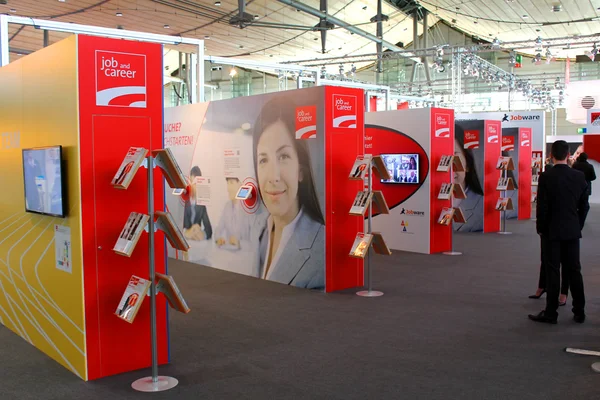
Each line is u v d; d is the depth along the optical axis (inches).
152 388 131.3
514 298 216.4
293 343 164.7
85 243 135.3
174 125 316.5
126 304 130.9
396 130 336.5
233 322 187.0
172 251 322.7
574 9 555.8
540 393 127.2
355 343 164.1
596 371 139.5
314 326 181.9
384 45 771.4
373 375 139.0
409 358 150.9
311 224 234.2
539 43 562.6
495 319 187.8
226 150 277.1
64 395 128.3
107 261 138.4
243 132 265.6
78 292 137.0
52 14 517.0
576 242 181.6
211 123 286.2
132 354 143.6
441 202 328.2
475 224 416.8
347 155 233.9
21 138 164.2
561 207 175.0
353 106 234.7
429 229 322.3
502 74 748.6
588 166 329.4
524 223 468.1
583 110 556.1
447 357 151.3
